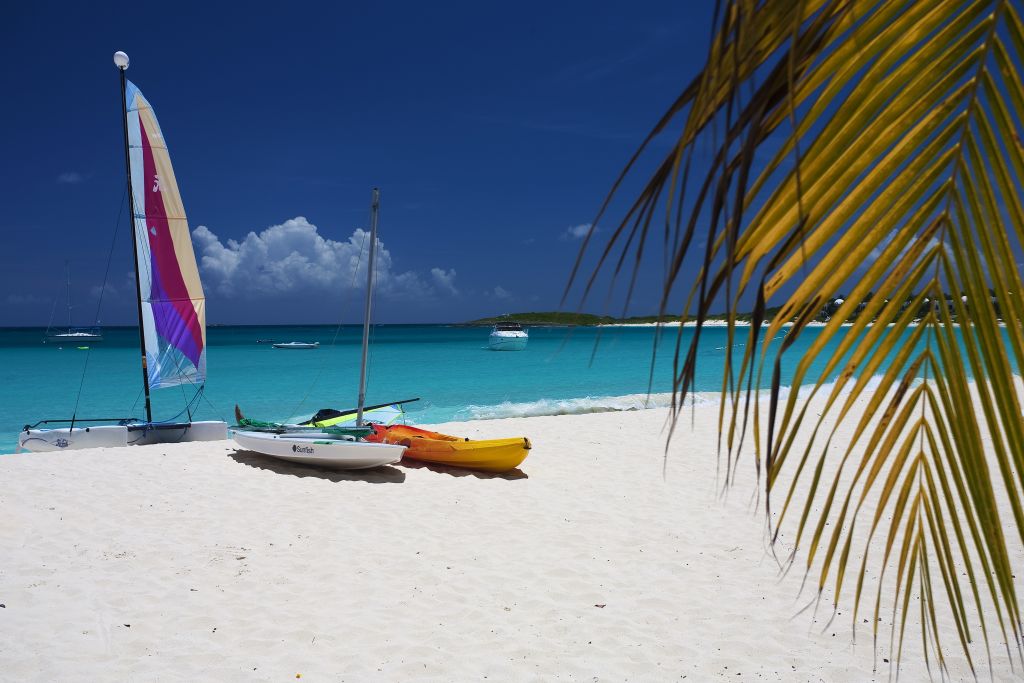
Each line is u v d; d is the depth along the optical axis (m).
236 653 5.20
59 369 38.84
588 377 33.25
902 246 0.87
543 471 10.84
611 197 0.82
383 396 26.16
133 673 4.89
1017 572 6.54
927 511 1.00
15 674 4.84
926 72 0.80
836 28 0.76
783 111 0.75
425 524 8.23
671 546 7.57
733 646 5.34
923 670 4.87
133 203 13.78
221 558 7.06
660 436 13.47
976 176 0.82
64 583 6.39
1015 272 0.83
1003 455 0.90
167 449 11.84
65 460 10.87
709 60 0.72
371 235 12.62
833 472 10.29
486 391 27.28
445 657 5.18
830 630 5.59
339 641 5.41
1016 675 4.69
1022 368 0.86
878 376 17.52
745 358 0.83
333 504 8.88
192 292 14.77
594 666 5.05
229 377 33.62
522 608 6.04
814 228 0.83
